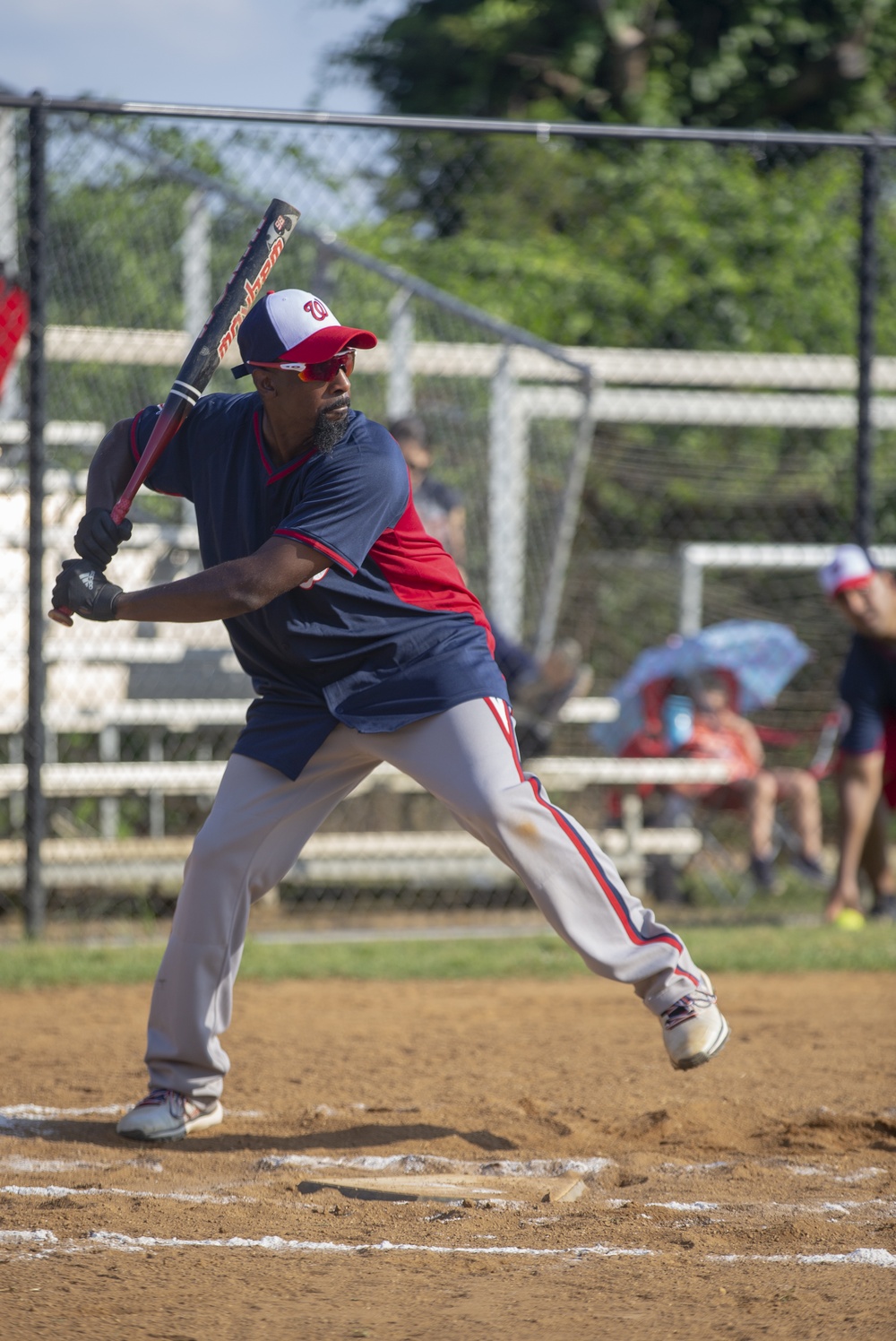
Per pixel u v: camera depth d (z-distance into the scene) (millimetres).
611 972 11500
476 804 11320
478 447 30750
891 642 24625
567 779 29297
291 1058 15453
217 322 11812
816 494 40906
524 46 53062
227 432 11625
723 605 38406
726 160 44438
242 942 12156
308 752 11625
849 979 20609
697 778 29703
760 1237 9344
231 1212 9914
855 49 53312
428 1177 10828
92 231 27031
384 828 30547
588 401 29234
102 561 11469
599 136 23812
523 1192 10438
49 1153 11672
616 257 43094
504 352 29438
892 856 33500
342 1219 9812
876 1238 9312
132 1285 8359
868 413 25547
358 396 30219
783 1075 14461
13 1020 17531
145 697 29469
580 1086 14086
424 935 25109
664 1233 9430
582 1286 8375
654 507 41594
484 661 11656
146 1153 11734
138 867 26453
